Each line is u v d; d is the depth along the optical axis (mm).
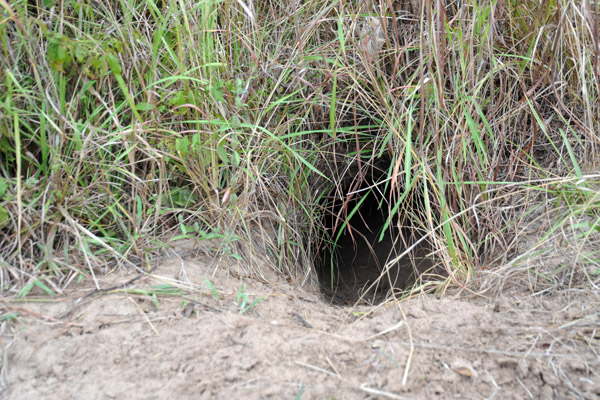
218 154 2299
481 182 2252
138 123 2121
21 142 2152
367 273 3631
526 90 2598
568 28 2387
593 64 2453
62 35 1953
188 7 2338
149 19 2484
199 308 1916
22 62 2141
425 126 2592
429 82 2387
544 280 2002
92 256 2043
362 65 2740
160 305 1907
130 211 2283
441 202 2260
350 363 1648
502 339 1724
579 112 2627
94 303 1870
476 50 2514
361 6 2535
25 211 1982
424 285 2197
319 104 2775
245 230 2453
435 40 2227
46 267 1988
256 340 1725
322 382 1567
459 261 2264
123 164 2287
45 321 1783
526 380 1570
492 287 2066
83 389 1549
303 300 2232
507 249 2262
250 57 2615
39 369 1612
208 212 2355
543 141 2676
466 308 1914
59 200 2031
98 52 2047
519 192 2314
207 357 1657
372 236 3992
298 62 2561
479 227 2375
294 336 1776
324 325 1911
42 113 1950
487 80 2645
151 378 1587
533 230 2328
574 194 2270
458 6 2594
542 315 1835
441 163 2520
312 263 3064
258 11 2770
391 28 2801
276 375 1591
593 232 2123
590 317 1773
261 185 2564
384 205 4078
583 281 1944
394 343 1714
